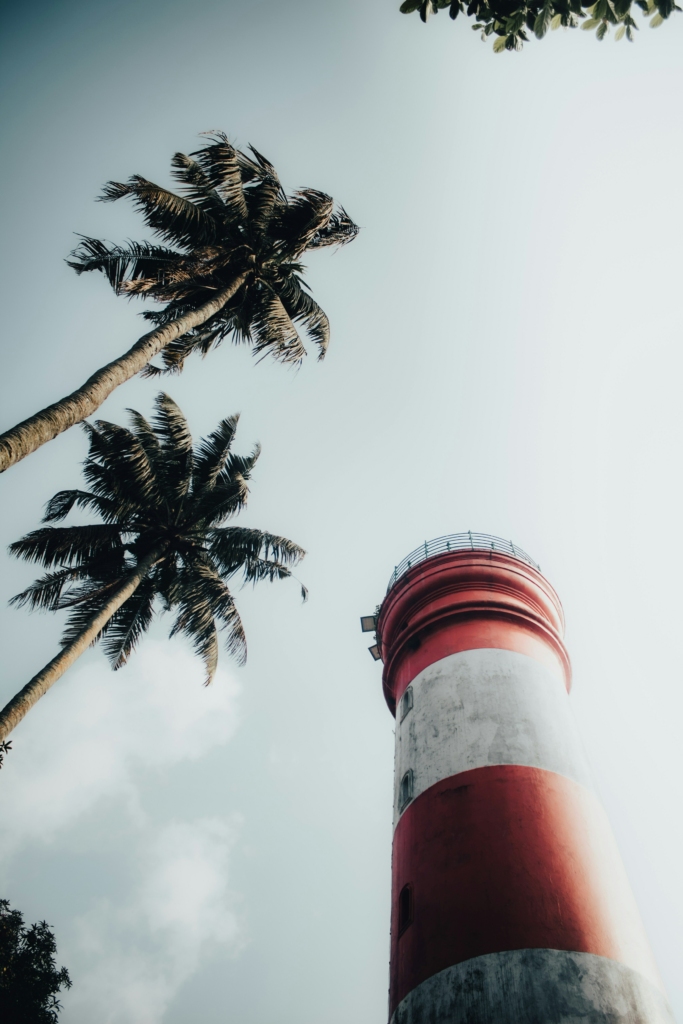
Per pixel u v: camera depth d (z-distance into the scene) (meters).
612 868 12.62
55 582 19.64
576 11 8.35
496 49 8.90
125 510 19.88
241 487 20.86
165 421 20.56
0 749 13.43
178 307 17.45
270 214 17.94
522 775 13.48
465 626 17.66
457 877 12.16
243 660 20.83
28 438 10.32
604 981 10.39
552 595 19.61
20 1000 16.19
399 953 12.23
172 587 20.50
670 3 8.06
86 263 15.13
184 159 17.36
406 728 16.14
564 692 16.70
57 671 15.34
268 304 17.58
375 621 21.22
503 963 10.64
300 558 21.42
